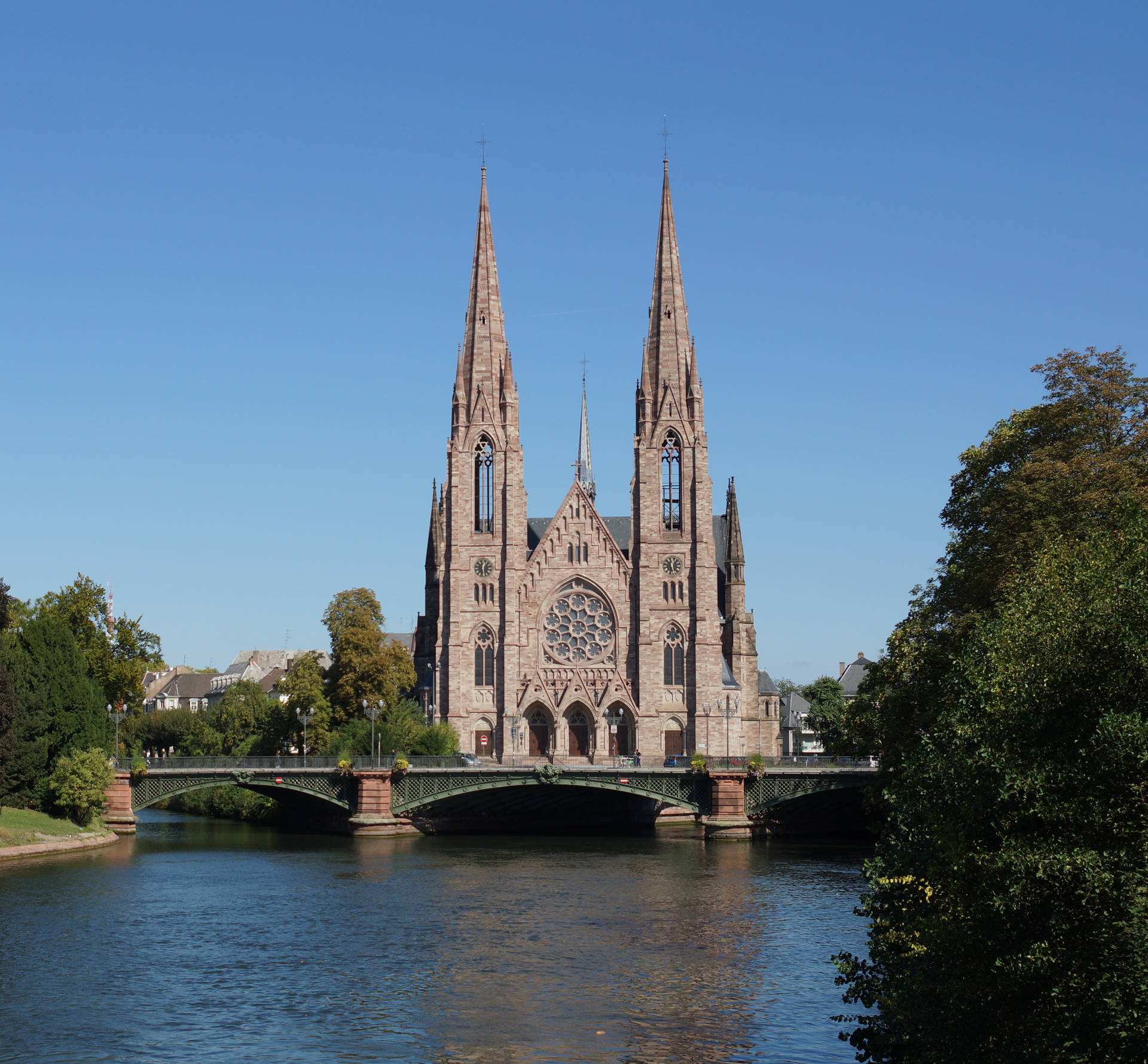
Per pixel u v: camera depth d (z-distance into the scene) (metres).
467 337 184.25
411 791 134.12
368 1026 53.69
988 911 34.88
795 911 80.62
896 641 82.69
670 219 185.50
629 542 199.75
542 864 106.94
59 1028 53.38
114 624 148.62
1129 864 31.48
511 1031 52.91
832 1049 50.31
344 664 165.38
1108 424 75.06
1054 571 40.88
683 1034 52.41
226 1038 52.03
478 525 181.12
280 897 86.50
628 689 175.12
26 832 112.19
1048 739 35.06
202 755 197.25
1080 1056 30.58
